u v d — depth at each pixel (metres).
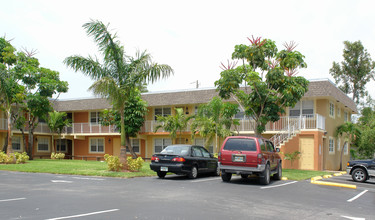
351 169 17.66
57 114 30.69
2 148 29.30
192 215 7.48
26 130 30.78
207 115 24.48
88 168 18.22
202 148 16.56
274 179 16.19
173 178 15.45
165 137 30.47
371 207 9.42
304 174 18.33
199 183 13.48
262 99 18.66
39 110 27.09
